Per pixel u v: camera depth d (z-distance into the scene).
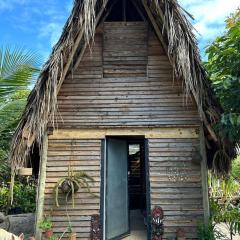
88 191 6.16
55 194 6.08
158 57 6.68
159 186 6.14
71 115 6.44
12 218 10.08
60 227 6.02
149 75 6.60
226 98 5.95
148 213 6.07
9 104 7.58
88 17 5.87
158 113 6.43
